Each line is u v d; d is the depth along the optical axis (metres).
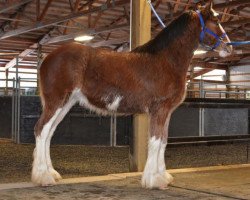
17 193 3.42
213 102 5.50
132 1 4.73
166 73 3.64
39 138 3.67
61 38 15.45
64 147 8.46
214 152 8.24
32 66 21.70
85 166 6.08
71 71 3.60
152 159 3.72
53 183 3.72
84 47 3.73
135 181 4.08
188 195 3.53
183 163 6.58
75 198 3.29
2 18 13.02
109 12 14.16
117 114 3.84
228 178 4.38
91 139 8.92
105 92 3.67
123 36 17.20
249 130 11.02
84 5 12.91
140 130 4.67
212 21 3.84
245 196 3.53
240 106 5.79
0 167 5.90
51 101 3.62
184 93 3.76
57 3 13.02
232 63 23.70
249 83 22.73
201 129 9.77
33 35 16.98
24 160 6.58
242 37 16.77
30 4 13.12
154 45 3.74
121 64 3.67
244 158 7.37
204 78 24.33
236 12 13.84
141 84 3.64
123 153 7.69
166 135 3.76
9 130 9.68
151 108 3.67
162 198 3.38
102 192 3.54
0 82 21.47
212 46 3.88
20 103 8.98
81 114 8.75
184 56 3.74
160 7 12.95
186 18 3.76
